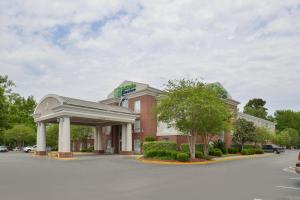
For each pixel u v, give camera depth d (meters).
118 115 38.75
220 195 10.44
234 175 16.58
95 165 23.34
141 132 41.62
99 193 10.80
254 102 118.50
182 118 28.89
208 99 28.66
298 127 105.44
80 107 34.28
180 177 15.60
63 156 32.72
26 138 71.50
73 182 13.68
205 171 18.83
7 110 39.34
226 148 42.59
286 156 39.34
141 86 42.59
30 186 12.45
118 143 46.09
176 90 29.58
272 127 80.25
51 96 36.41
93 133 53.22
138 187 12.20
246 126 45.84
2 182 13.70
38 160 29.77
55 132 58.84
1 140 83.50
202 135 32.38
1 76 38.69
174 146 33.12
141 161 27.72
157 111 30.30
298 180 14.42
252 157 36.88
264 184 13.09
